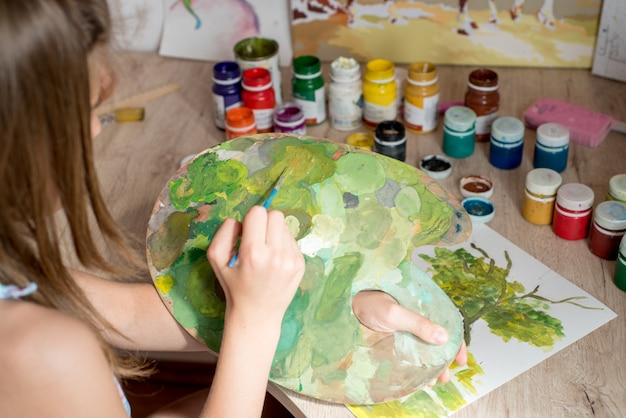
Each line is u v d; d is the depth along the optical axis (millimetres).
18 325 764
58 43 680
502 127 1372
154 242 1040
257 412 910
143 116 1596
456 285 1161
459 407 977
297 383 961
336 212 1046
